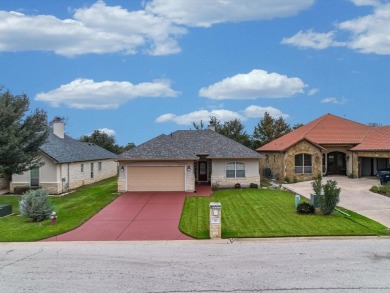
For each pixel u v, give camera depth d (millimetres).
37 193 19938
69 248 14133
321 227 16562
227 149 33062
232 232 16000
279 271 10633
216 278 10109
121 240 15406
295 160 36188
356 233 15438
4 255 13133
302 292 8977
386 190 25516
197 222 18312
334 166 40688
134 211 21734
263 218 18750
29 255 13102
